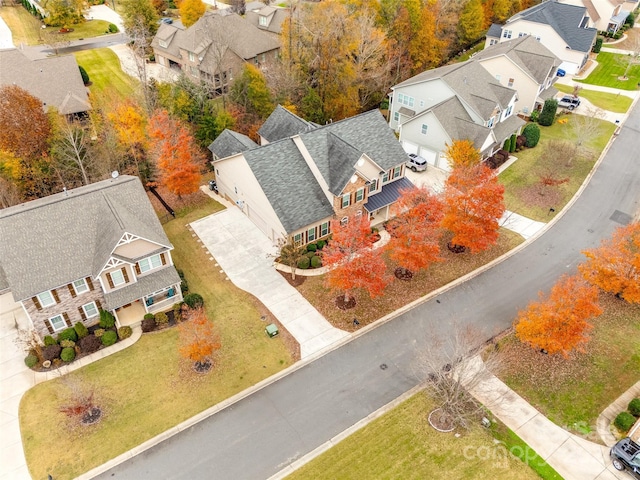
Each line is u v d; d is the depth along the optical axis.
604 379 29.67
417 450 25.84
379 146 43.19
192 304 34.50
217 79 64.44
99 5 100.44
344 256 32.56
